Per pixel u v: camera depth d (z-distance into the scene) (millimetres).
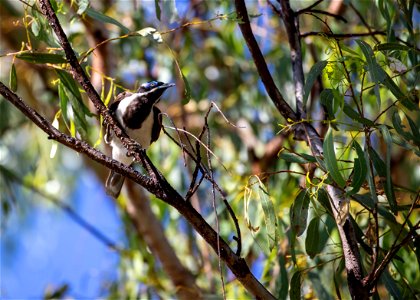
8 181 13969
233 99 14102
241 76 14773
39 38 8594
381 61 8250
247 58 14125
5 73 14781
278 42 13648
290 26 9539
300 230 7945
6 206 14016
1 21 14461
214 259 13133
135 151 7586
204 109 14094
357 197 8195
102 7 14102
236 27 13828
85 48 13289
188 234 13430
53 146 8352
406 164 13586
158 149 13297
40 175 14719
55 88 14445
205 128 7508
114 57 13742
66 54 7773
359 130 7672
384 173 7637
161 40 8438
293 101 12852
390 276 8367
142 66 14031
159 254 12727
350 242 7621
